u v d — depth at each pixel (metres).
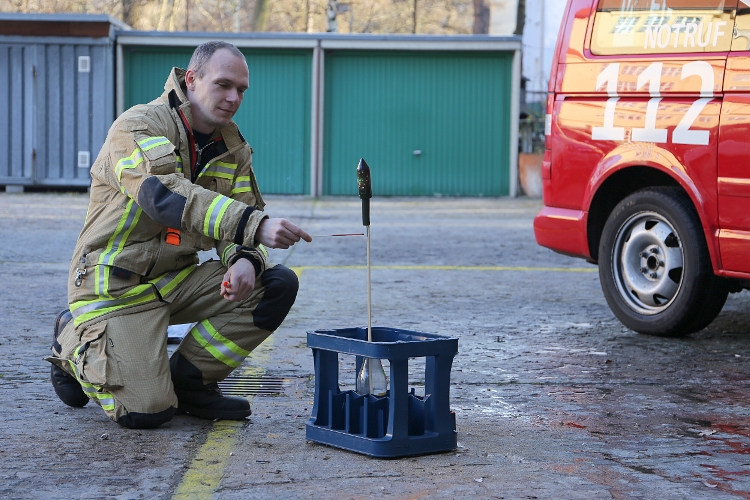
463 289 8.20
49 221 13.82
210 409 4.04
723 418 4.22
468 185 22.25
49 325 6.19
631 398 4.58
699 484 3.30
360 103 22.02
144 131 3.76
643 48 6.18
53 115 20.53
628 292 6.30
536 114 24.00
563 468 3.45
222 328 3.97
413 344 3.50
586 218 6.50
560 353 5.64
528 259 10.55
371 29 39.00
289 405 4.32
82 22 20.30
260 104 21.89
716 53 5.74
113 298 3.86
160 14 38.03
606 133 6.32
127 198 3.85
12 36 20.33
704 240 5.84
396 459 3.51
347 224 14.47
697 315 5.93
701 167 5.74
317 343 3.67
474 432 3.93
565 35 6.70
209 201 3.54
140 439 3.72
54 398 4.36
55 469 3.34
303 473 3.33
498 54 21.86
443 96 22.00
